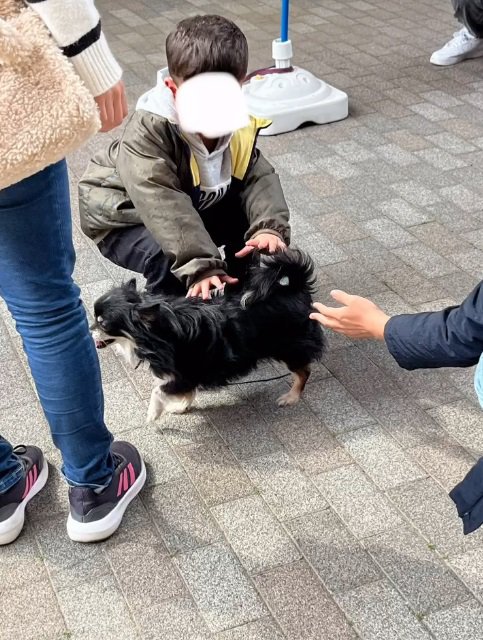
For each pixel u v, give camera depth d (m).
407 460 1.42
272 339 1.48
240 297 1.51
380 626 1.14
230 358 1.47
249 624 1.15
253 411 1.56
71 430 1.19
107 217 1.64
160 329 1.39
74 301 1.13
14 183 0.95
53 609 1.18
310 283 1.53
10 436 1.51
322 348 1.54
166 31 3.62
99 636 1.14
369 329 1.05
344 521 1.31
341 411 1.54
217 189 1.58
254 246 1.53
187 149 1.51
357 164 2.45
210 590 1.20
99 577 1.23
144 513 1.34
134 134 1.49
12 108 0.90
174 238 1.47
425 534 1.28
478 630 1.13
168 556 1.26
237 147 1.58
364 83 3.00
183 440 1.49
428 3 3.87
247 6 3.92
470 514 1.02
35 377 1.16
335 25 3.62
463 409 1.54
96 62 0.96
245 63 1.49
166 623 1.15
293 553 1.25
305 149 2.55
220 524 1.31
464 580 1.20
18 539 1.30
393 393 1.58
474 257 2.00
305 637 1.13
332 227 2.13
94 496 1.27
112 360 1.70
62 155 0.94
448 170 2.40
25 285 1.06
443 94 2.89
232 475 1.41
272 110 2.61
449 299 1.84
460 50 3.10
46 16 0.91
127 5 3.98
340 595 1.18
